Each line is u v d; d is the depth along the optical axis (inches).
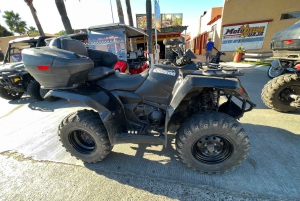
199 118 64.8
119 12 361.4
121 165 80.4
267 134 96.4
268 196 60.0
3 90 194.1
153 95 78.5
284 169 71.3
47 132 117.0
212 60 109.3
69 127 77.0
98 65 99.7
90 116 76.2
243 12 435.5
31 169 81.5
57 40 78.8
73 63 66.1
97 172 77.0
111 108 74.7
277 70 213.9
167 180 70.2
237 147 63.2
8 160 89.0
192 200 60.8
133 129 82.1
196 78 63.5
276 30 437.4
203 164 69.4
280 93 119.0
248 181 66.7
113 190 67.0
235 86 60.9
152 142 72.5
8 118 147.6
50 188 69.9
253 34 451.5
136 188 67.4
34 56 67.6
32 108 170.2
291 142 88.4
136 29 241.9
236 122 62.6
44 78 70.7
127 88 79.5
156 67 78.8
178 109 76.9
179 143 67.7
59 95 73.5
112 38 207.8
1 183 73.9
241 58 410.0
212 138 67.4
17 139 109.7
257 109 131.0
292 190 61.7
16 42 216.4
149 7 291.0
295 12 414.0
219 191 63.4
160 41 541.0
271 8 421.1
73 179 73.9
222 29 460.4
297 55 111.2
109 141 76.5
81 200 63.4
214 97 74.4
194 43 979.9
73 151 82.2
